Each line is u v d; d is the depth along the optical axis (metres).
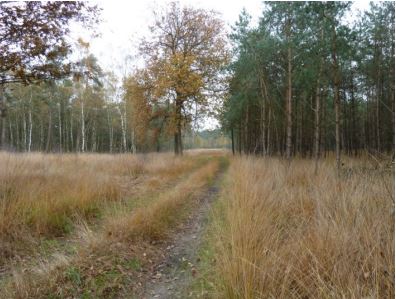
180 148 21.31
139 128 20.81
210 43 20.08
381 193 4.13
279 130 21.67
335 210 3.89
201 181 9.80
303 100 17.36
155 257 3.99
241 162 12.68
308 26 10.64
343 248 2.74
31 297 2.85
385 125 19.62
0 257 3.84
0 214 4.53
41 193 5.74
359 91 21.61
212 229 4.94
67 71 6.41
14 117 38.69
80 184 6.84
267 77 16.42
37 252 4.04
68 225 5.00
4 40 5.66
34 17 5.70
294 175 7.80
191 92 18.27
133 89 19.47
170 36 20.33
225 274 2.82
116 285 3.19
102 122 41.19
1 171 6.44
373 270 2.38
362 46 15.12
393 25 16.11
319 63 10.69
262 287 2.49
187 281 3.37
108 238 4.16
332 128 21.59
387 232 2.92
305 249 2.85
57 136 47.56
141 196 7.29
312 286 2.49
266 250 2.90
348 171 6.91
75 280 3.12
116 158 13.30
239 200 5.04
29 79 6.10
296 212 4.61
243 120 21.75
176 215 5.79
